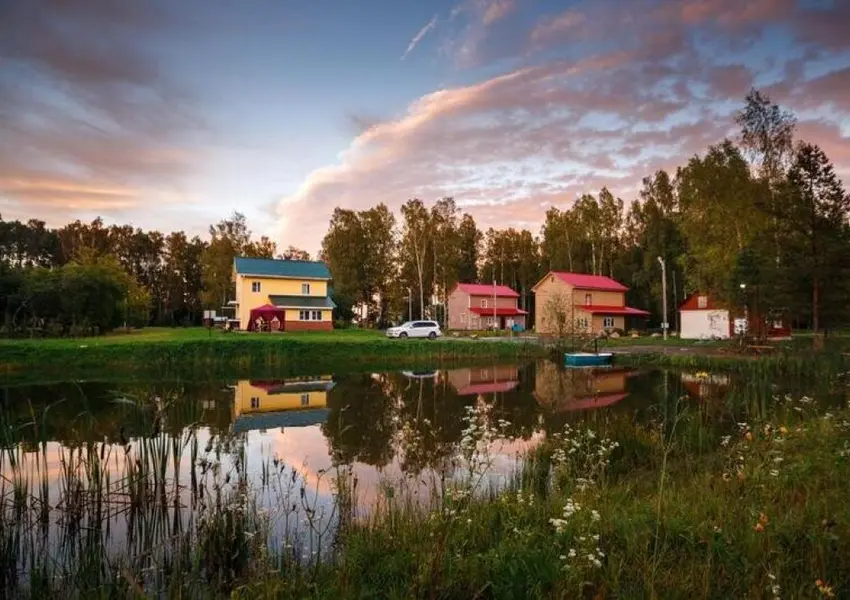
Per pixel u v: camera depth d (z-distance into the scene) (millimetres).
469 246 97438
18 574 7148
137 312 64062
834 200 33219
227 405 21422
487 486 9797
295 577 5688
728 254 43750
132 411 18484
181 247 92750
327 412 19859
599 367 36000
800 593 4301
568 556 5035
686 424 14398
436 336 53562
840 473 7500
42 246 85250
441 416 18828
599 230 80375
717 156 46000
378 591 5188
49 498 9906
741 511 6367
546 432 15664
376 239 83500
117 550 7754
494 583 5070
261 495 9875
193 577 6465
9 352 30922
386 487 9078
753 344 38406
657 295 71062
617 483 9539
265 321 53531
